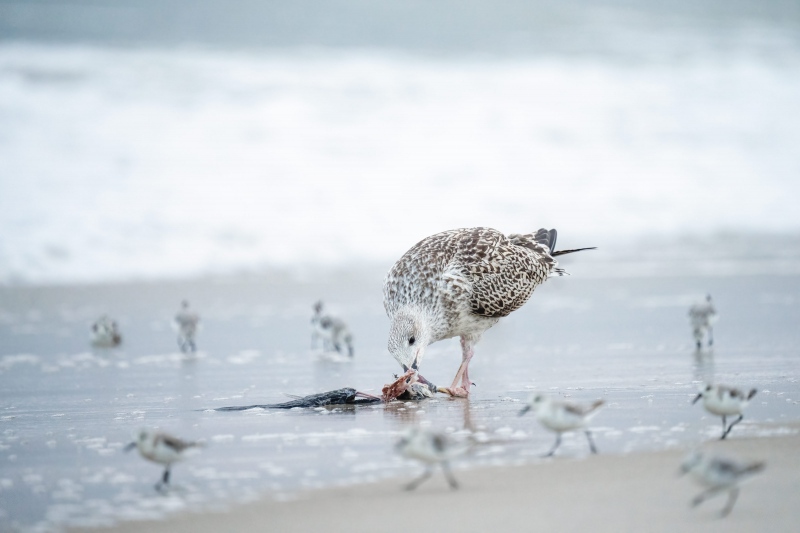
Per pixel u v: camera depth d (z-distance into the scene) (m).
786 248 22.33
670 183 25.80
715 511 5.91
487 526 5.76
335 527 5.83
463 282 10.94
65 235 20.52
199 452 7.76
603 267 20.44
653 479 6.61
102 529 5.94
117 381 11.73
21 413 9.80
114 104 26.55
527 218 23.17
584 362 12.25
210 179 23.53
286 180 23.86
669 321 15.44
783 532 5.54
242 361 13.15
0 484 6.98
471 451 7.51
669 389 10.15
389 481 6.80
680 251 21.95
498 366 12.20
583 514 5.92
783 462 6.92
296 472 7.11
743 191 25.78
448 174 24.92
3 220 20.69
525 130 27.91
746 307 16.34
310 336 15.08
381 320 16.17
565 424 7.22
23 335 15.10
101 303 17.53
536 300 17.52
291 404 9.88
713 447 7.40
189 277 19.59
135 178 23.17
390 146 26.05
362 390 11.01
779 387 10.05
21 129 24.61
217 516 6.11
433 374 12.02
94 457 7.80
